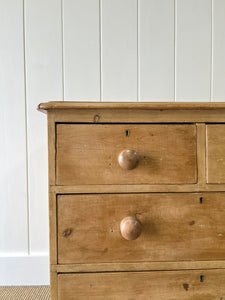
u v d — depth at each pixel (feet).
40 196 3.61
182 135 2.20
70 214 2.16
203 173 2.22
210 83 3.67
